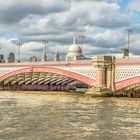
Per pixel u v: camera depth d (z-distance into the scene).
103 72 164.38
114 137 55.97
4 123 68.19
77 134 57.88
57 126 65.38
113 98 149.25
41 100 133.38
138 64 155.00
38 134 57.22
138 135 57.84
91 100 134.75
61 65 188.75
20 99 138.12
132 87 159.50
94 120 74.12
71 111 90.62
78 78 178.50
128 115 83.44
